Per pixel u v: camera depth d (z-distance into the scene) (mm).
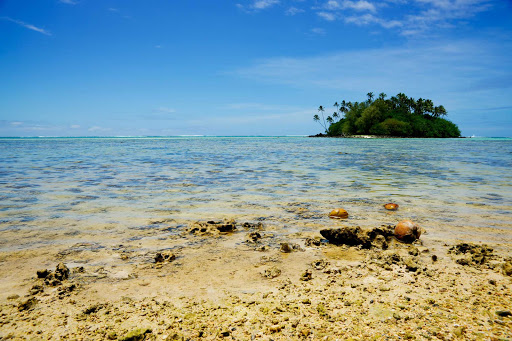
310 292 3877
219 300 3670
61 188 11117
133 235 5984
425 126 149875
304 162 22891
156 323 3176
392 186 11688
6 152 35312
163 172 16250
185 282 4133
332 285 4070
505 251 5133
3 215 7332
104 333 3002
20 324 3133
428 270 4488
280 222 6941
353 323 3172
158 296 3752
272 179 13625
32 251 5105
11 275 4238
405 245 5559
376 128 143500
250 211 7895
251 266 4676
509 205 8422
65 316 3287
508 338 2857
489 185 11914
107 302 3592
